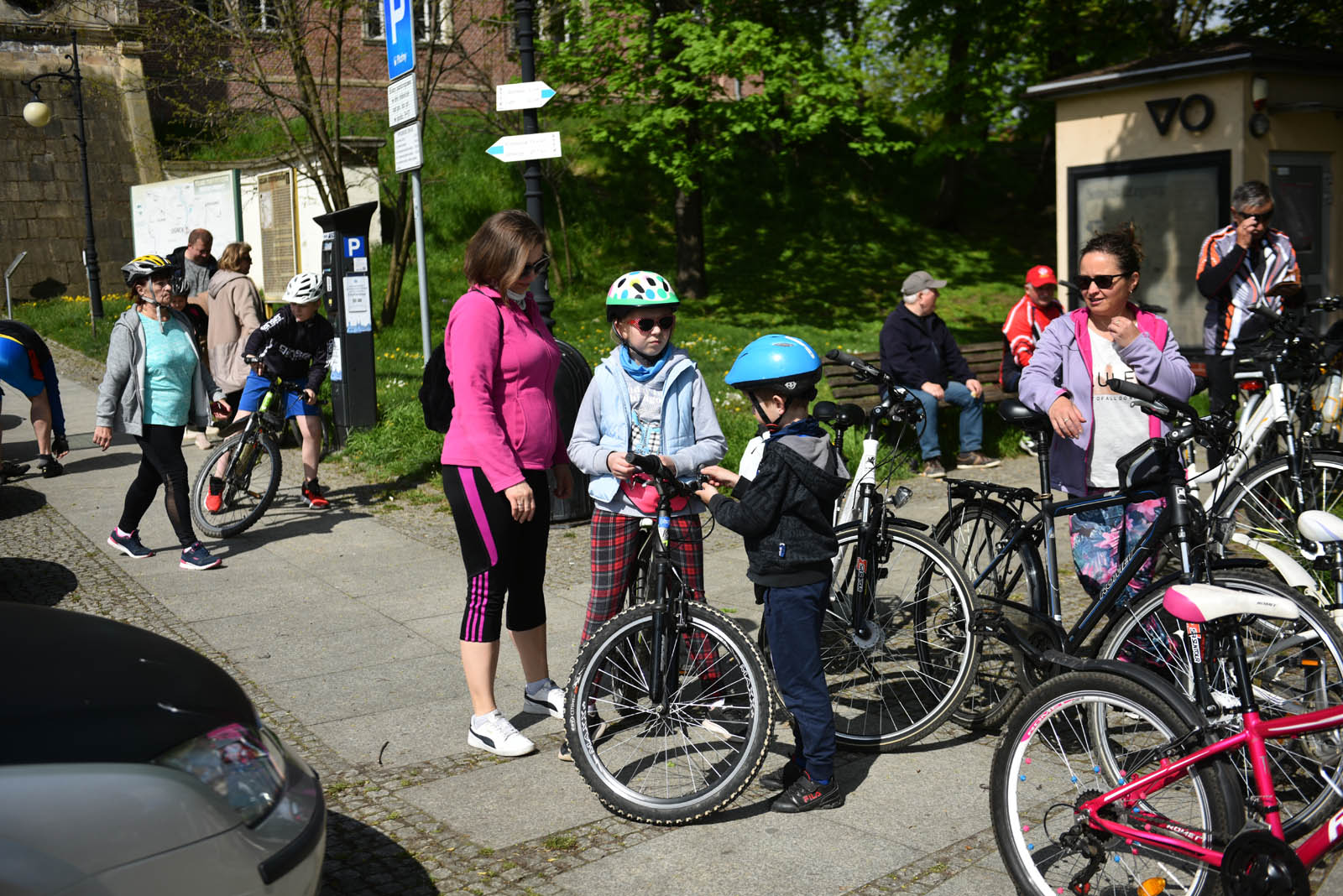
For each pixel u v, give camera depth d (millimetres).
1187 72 10969
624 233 20078
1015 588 4117
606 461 3984
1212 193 11117
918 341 8609
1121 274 3812
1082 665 2912
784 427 3539
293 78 19438
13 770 2014
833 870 3160
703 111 16547
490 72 20156
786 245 21359
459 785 3742
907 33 18359
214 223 12961
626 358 4113
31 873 1939
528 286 3977
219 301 9188
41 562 6531
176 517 6418
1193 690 3197
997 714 4043
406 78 7609
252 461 7238
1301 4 14914
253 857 2215
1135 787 2762
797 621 3496
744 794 3707
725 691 3723
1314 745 3223
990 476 8586
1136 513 3852
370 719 4309
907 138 24562
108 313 17766
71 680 2322
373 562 6598
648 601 3902
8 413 10969
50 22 21156
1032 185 25391
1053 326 4059
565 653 5043
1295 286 6312
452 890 3068
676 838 3375
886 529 4113
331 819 3486
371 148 17750
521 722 4281
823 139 23812
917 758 3953
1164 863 2855
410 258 17781
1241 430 5562
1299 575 3441
